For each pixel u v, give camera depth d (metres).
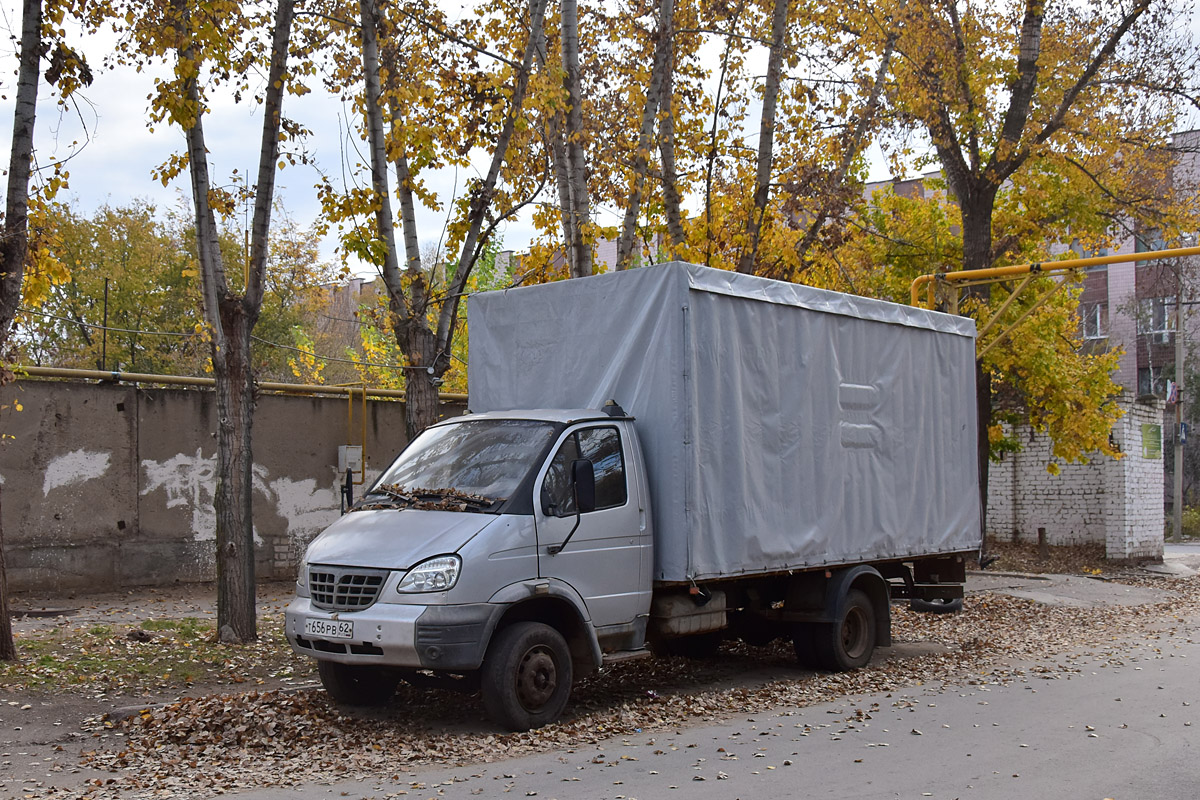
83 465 15.12
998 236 23.06
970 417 13.08
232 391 11.54
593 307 9.49
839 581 10.70
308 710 8.27
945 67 20.25
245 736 7.48
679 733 7.85
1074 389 23.27
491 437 8.66
